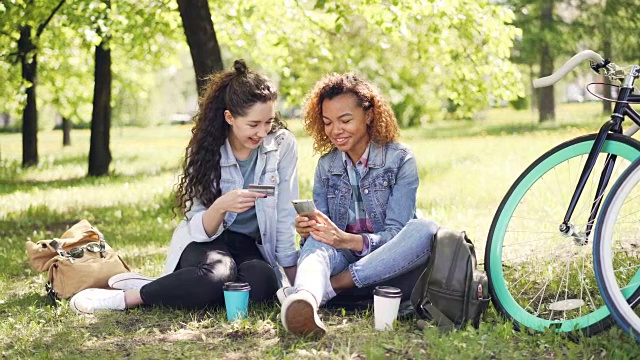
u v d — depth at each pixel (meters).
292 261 4.48
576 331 3.52
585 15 27.25
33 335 3.95
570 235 3.74
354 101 4.10
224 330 3.85
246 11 12.18
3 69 16.95
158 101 48.69
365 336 3.66
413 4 9.45
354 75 4.22
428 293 3.78
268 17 12.21
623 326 3.25
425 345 3.49
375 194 4.24
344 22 9.46
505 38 10.47
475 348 3.37
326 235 3.97
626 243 5.24
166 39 15.08
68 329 3.98
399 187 4.20
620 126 3.71
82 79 19.31
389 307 3.73
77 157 23.55
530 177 3.90
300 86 13.75
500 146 18.78
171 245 4.41
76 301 4.37
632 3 26.58
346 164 4.30
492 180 11.38
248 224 4.47
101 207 10.66
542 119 30.78
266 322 3.94
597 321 3.50
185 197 4.48
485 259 3.91
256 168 4.39
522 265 4.70
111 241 7.42
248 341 3.67
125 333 3.92
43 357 3.56
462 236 3.81
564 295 4.27
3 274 5.79
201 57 9.50
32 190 13.32
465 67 11.15
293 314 3.51
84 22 11.48
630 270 4.57
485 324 3.69
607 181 3.70
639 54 27.38
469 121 37.03
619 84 3.80
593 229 3.73
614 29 26.77
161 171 16.91
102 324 4.08
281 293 3.98
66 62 17.39
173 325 4.01
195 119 4.44
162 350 3.62
